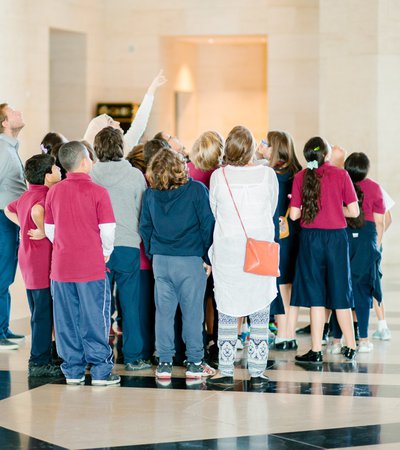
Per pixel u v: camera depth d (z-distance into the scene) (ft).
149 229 27.14
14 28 70.03
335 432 21.63
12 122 32.22
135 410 23.59
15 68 70.33
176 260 26.63
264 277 25.77
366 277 31.48
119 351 31.17
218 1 79.61
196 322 27.07
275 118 79.10
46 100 74.02
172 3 80.59
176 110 92.99
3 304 32.14
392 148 57.16
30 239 27.45
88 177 25.96
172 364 29.14
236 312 25.79
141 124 32.81
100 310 25.99
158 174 26.43
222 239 25.85
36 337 27.55
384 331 33.99
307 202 29.14
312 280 29.45
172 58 85.81
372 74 57.11
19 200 28.14
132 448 20.42
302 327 36.35
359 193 31.30
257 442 20.85
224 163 28.63
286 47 78.48
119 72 81.97
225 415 23.13
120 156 28.12
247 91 94.38
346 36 57.62
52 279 26.13
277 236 26.68
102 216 25.61
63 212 25.64
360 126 57.57
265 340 26.21
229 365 26.27
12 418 22.86
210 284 30.01
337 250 29.22
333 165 31.22
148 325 29.35
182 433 21.56
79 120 79.25
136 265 27.99
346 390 25.85
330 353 31.17
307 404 24.27
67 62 79.30
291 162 31.09
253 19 79.05
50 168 28.14
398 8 56.80
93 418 22.84
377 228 32.01
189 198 26.45
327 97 58.34
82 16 78.38
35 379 27.12
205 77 94.84
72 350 26.32
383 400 24.72
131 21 81.41
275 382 26.84
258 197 25.82
